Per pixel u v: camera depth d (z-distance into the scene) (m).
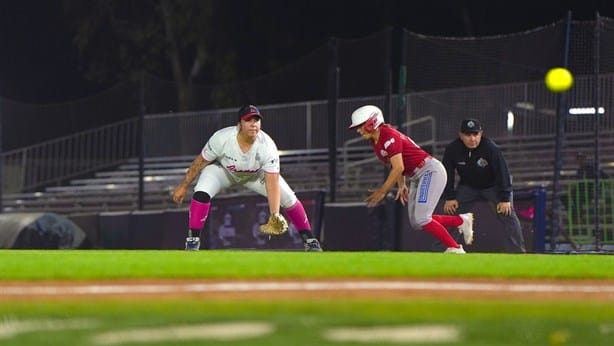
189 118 69.50
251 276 21.41
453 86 56.91
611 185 49.38
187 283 20.44
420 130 59.28
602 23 49.91
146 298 18.23
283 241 55.09
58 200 74.12
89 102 72.56
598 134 48.00
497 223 45.62
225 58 95.44
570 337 15.42
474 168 40.81
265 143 35.03
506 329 15.75
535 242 47.34
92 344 14.30
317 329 15.42
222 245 57.50
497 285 20.55
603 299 18.86
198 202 35.66
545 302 18.25
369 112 34.56
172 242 60.75
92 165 72.19
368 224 53.19
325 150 65.88
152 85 71.25
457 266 23.48
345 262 24.14
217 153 35.22
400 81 51.50
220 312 16.64
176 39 96.94
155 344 14.34
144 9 98.38
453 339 15.03
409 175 36.03
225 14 95.62
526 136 57.97
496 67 56.03
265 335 15.00
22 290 19.52
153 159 70.56
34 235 61.88
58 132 73.00
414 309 17.11
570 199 50.19
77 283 20.55
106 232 64.94
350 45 61.44
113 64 100.38
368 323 15.90
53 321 15.94
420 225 36.19
